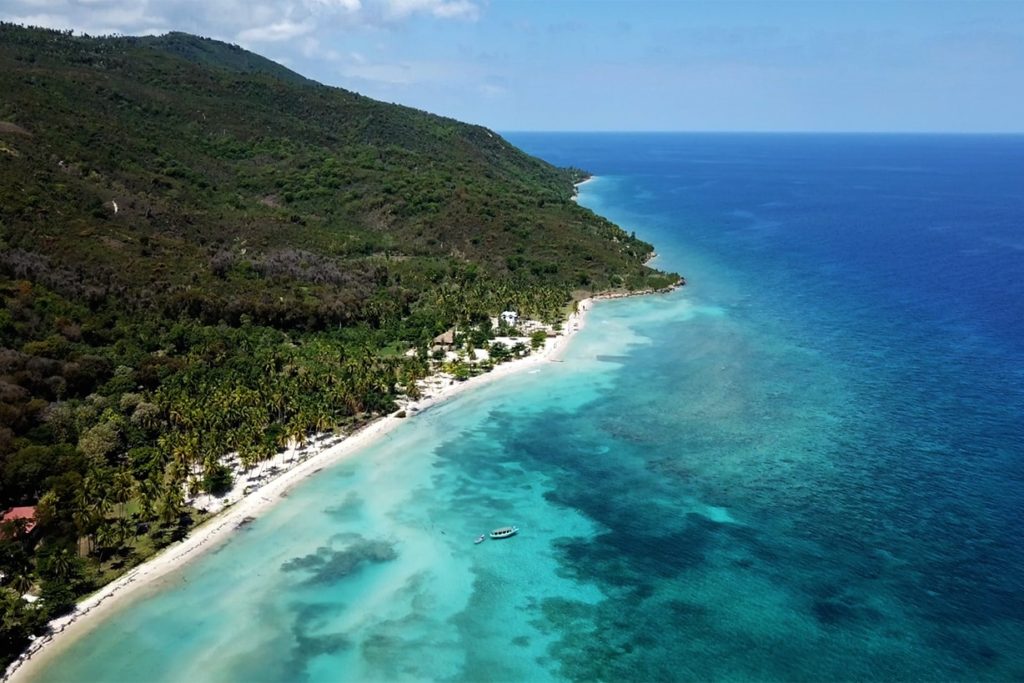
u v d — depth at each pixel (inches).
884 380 5354.3
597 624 2928.2
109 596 3056.1
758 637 2822.3
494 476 4116.6
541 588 3159.5
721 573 3211.1
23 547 3176.7
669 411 4936.0
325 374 4921.3
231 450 4242.1
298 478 4065.0
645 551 3390.7
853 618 2893.7
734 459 4222.4
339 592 3137.3
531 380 5565.9
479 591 3142.2
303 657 2765.7
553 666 2714.1
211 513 3690.9
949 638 2768.2
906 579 3105.3
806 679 2613.2
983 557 3235.7
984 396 4987.7
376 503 3838.6
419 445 4507.9
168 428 4227.4
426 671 2699.3
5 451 3580.2
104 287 5556.1
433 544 3481.8
